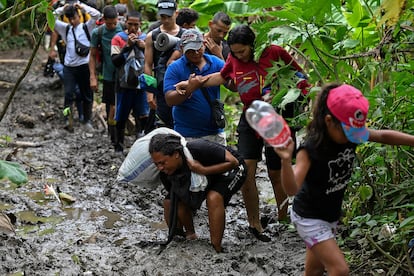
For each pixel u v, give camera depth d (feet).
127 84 25.90
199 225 19.54
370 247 15.49
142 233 19.03
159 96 21.66
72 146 29.04
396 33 15.52
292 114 17.26
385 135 12.35
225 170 16.42
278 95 15.94
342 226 17.12
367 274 14.88
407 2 14.34
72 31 31.22
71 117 31.63
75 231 19.20
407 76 15.72
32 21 17.54
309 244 12.39
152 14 39.52
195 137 18.89
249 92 17.03
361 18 18.43
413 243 14.23
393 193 15.84
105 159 26.66
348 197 17.17
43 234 18.85
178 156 16.05
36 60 52.16
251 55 16.75
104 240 18.40
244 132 17.65
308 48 17.99
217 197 16.51
